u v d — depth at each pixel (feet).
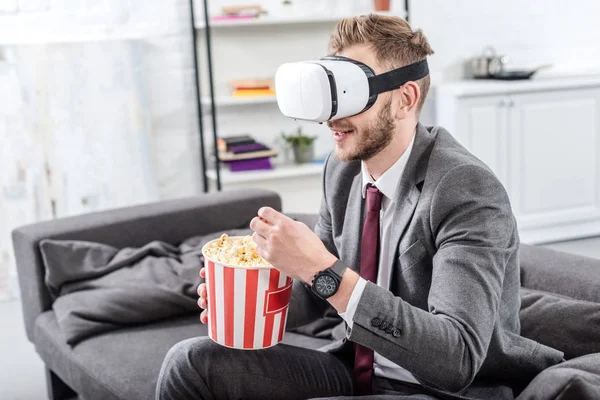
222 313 4.27
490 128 12.62
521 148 12.83
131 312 6.91
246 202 8.56
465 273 4.06
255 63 13.00
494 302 4.07
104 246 7.60
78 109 11.59
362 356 4.75
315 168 12.72
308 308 5.27
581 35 14.80
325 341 6.47
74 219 7.88
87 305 6.95
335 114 4.21
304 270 3.98
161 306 7.01
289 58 13.20
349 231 5.02
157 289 7.06
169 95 12.35
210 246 4.42
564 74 13.83
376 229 4.78
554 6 14.53
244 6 12.42
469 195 4.28
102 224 7.78
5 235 11.41
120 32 11.83
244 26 12.80
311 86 4.14
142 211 8.10
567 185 13.23
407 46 4.42
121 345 6.56
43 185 11.55
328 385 4.82
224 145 12.55
